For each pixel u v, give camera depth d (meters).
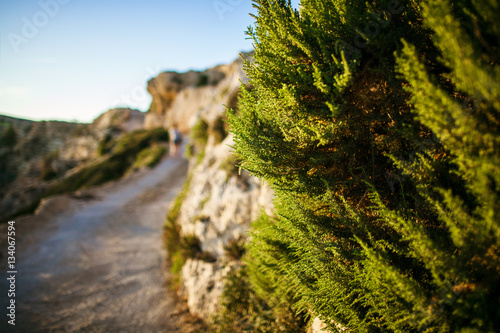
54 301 6.58
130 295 6.80
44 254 8.84
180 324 5.63
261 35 2.50
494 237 1.42
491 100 1.31
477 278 1.53
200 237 6.88
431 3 1.48
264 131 2.50
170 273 7.65
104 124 39.69
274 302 3.95
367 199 2.48
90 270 8.00
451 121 1.48
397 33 1.92
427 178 1.86
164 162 21.58
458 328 1.50
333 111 2.01
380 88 2.23
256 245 3.31
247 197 6.29
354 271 2.23
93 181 19.52
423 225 1.92
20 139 41.97
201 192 8.11
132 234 10.55
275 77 2.50
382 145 2.35
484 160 1.32
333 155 2.33
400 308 1.79
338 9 2.09
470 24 1.56
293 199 2.47
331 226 2.42
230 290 4.83
